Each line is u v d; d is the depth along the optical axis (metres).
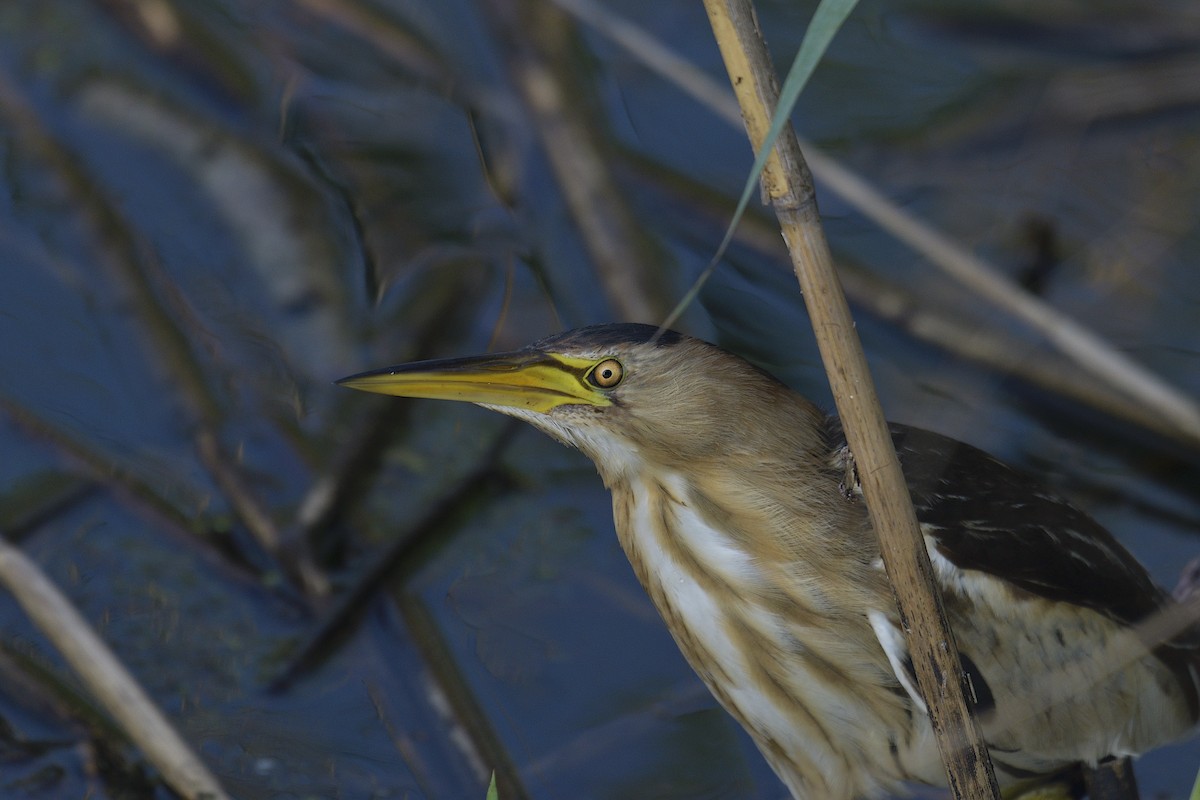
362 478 8.10
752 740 6.77
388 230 9.21
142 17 9.80
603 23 8.01
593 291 8.79
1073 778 6.83
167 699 6.93
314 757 6.62
